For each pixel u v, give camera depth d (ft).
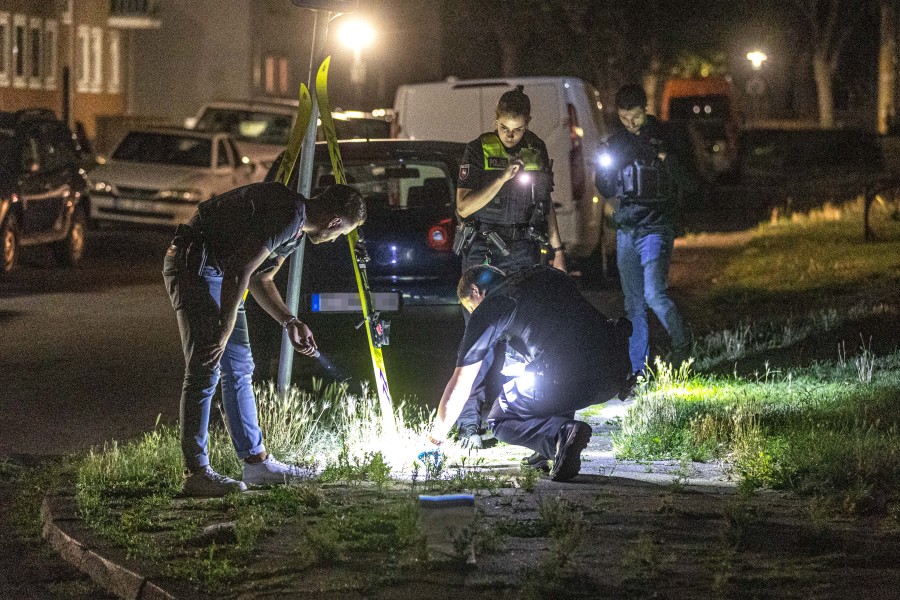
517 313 42.73
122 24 271.49
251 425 42.50
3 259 106.42
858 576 32.32
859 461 41.42
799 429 48.37
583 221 96.89
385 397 47.75
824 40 378.32
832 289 91.50
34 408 59.41
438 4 334.24
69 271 115.44
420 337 64.85
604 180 62.69
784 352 69.92
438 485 41.68
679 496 40.14
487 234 50.19
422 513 33.63
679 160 62.69
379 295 63.72
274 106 184.24
